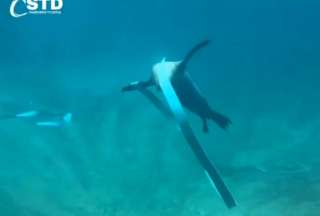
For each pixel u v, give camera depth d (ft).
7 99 54.08
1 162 32.78
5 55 111.14
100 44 147.33
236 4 242.17
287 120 40.40
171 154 33.32
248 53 90.33
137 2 236.84
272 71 66.59
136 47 136.36
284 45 99.45
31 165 32.17
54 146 36.40
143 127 40.45
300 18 185.06
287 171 28.63
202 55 92.63
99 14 205.57
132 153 33.99
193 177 28.55
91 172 30.48
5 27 129.59
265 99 49.03
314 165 29.25
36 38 135.44
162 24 216.13
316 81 55.57
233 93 53.52
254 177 28.02
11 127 41.14
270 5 231.71
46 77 72.59
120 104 49.52
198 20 219.82
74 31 165.58
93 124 42.32
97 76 74.54
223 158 32.09
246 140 35.91
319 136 35.09
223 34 148.25
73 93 58.49
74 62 99.91
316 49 84.28
